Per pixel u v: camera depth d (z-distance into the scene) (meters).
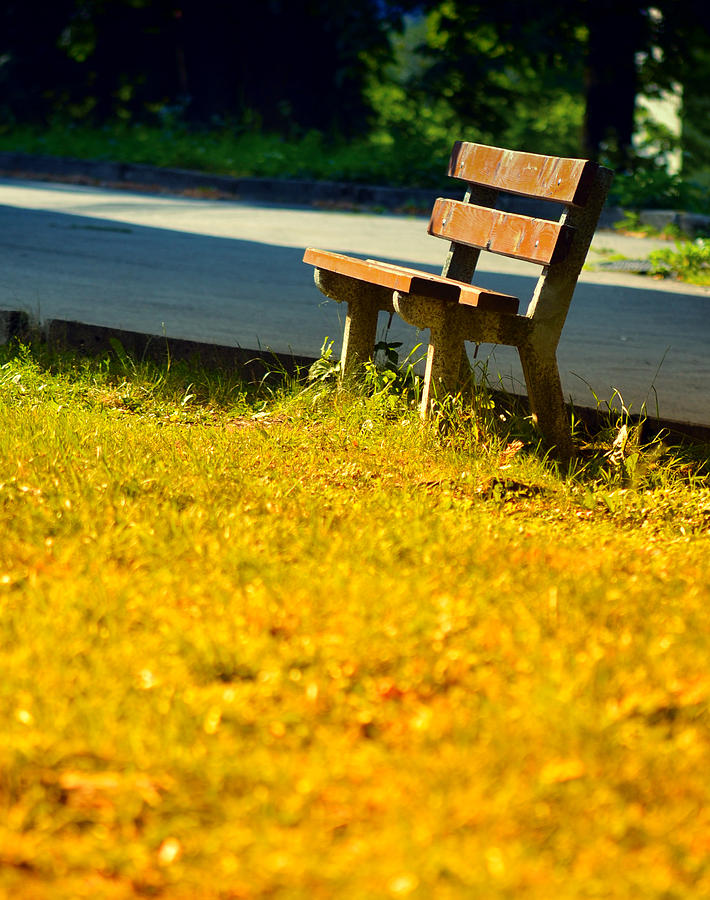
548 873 3.28
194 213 28.75
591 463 8.34
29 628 4.65
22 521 5.94
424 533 6.02
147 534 5.78
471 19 45.88
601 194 8.12
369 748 3.87
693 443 8.88
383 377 9.16
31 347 10.60
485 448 8.12
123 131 46.88
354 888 3.18
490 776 3.73
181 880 3.25
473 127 53.38
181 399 9.38
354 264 8.69
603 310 15.86
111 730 3.90
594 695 4.25
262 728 4.00
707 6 44.62
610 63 45.59
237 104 50.16
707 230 31.62
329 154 43.25
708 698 4.25
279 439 8.21
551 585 5.39
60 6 51.06
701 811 3.62
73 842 3.42
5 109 50.97
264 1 48.22
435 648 4.59
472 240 9.07
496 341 8.30
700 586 5.58
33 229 21.25
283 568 5.43
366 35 46.47
